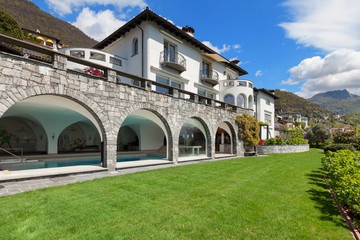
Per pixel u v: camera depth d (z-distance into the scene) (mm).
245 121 17828
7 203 4445
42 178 7031
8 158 12789
